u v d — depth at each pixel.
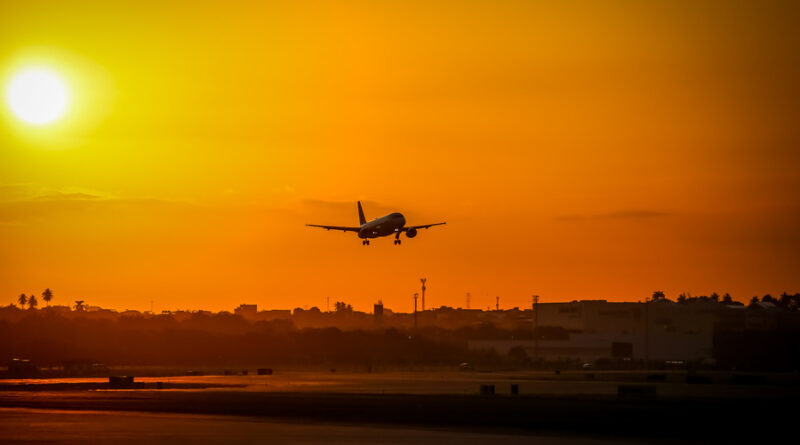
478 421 139.88
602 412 151.88
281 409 158.00
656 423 136.88
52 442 118.00
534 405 164.25
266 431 128.75
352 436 124.12
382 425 136.00
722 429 130.25
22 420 141.75
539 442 118.94
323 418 144.50
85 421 140.50
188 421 140.75
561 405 164.75
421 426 134.50
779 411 153.12
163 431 128.38
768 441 119.19
